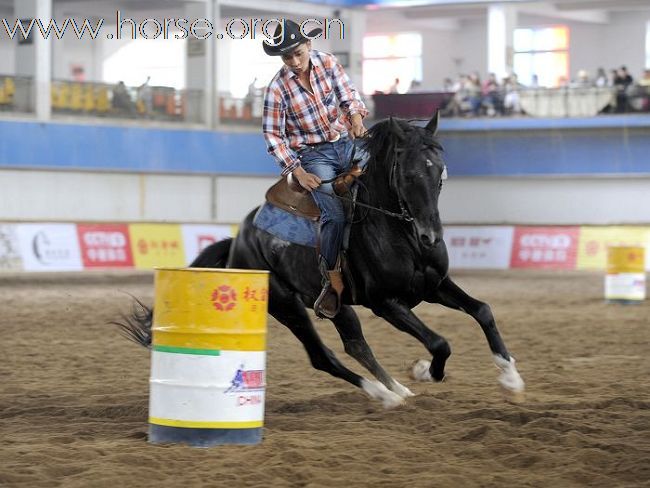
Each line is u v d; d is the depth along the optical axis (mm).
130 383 11648
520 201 39688
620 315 20547
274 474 6801
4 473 6727
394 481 6598
